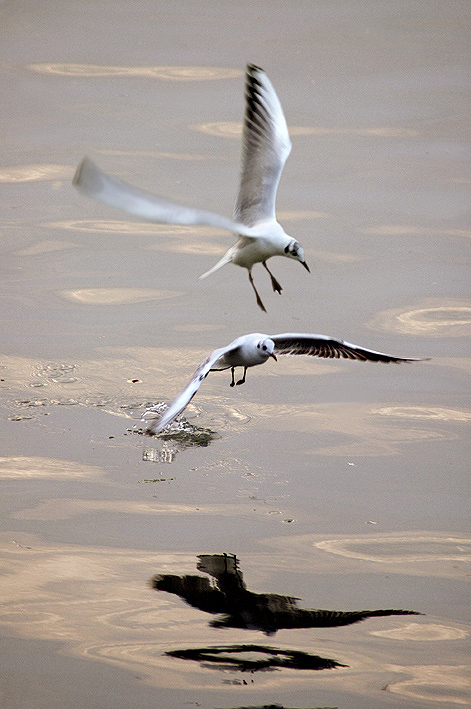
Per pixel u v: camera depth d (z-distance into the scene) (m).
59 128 21.33
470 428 12.59
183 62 24.41
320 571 9.86
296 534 10.43
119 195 7.00
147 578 9.70
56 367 13.80
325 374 13.98
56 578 9.68
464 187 19.30
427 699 8.25
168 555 10.04
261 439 12.28
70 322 15.02
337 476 11.54
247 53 24.84
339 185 19.44
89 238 17.84
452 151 20.64
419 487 11.35
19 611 9.21
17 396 13.07
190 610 9.27
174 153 20.23
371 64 24.48
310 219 18.28
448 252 17.23
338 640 8.95
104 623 9.09
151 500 10.97
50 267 16.75
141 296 15.92
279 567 9.90
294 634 8.96
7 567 9.81
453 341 14.62
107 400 13.05
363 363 14.27
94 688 8.35
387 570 9.91
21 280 16.25
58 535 10.34
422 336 14.73
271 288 16.27
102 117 21.80
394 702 8.21
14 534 10.34
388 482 11.45
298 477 11.49
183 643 8.85
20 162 20.09
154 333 14.75
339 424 12.70
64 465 11.61
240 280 16.59
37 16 27.33
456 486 11.38
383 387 13.59
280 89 23.06
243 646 8.86
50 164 20.00
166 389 13.35
